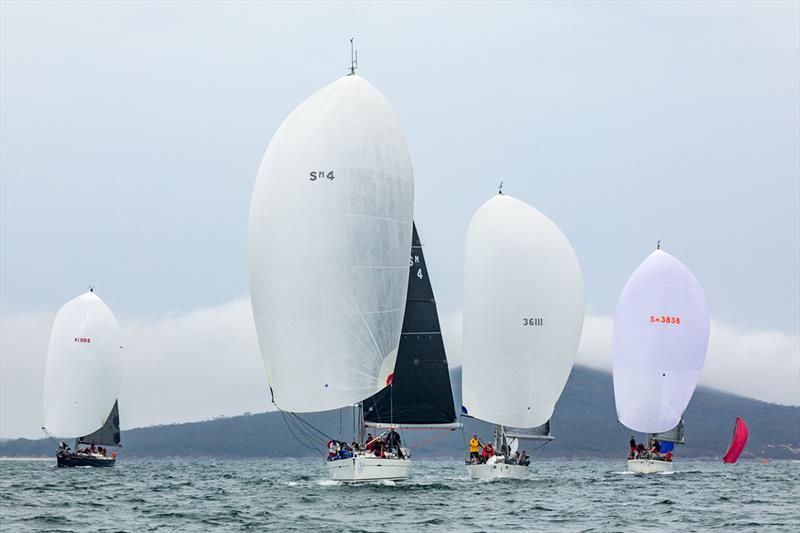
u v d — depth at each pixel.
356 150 173.25
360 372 172.50
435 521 138.25
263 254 173.75
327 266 171.12
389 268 175.38
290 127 175.12
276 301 172.62
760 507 163.38
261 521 139.25
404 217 178.12
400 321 177.50
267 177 174.62
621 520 142.62
